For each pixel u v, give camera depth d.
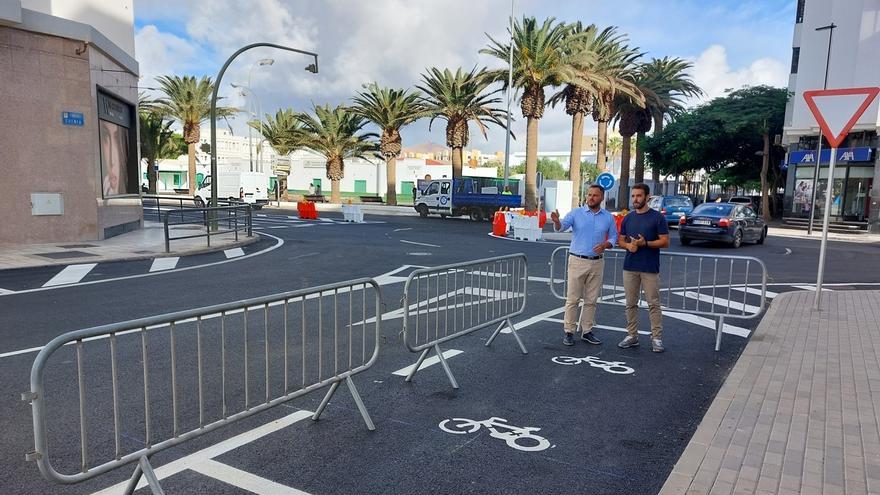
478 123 37.59
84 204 15.48
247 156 80.06
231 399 4.77
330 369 5.61
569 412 4.68
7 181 14.03
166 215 13.85
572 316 6.69
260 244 17.19
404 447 3.99
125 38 22.17
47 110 14.50
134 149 19.95
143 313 7.82
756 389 5.08
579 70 32.22
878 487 3.35
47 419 4.29
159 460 3.73
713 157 44.00
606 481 3.57
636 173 47.25
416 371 5.40
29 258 12.42
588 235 6.56
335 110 44.31
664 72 42.25
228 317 7.61
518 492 3.42
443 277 11.29
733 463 3.66
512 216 22.56
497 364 5.95
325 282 10.48
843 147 32.25
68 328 6.96
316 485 3.45
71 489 3.36
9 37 13.70
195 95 45.41
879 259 16.78
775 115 38.19
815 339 6.86
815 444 3.93
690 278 12.55
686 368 5.92
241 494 3.33
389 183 44.94
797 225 33.47
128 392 4.86
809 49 33.16
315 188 62.09
